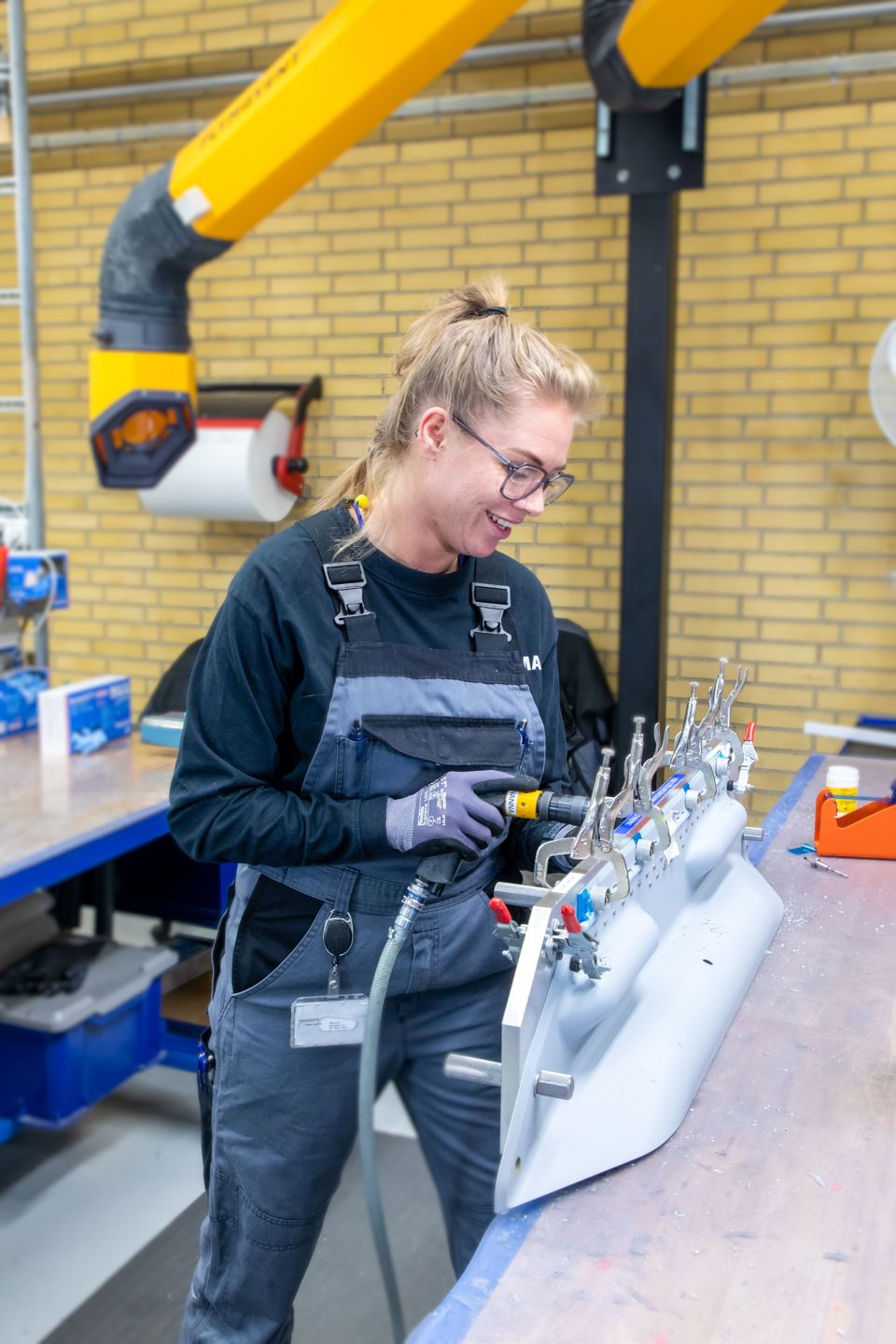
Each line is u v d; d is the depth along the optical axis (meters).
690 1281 0.86
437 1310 0.82
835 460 3.65
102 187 4.39
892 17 3.45
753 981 1.37
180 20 4.23
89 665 4.02
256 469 3.03
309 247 3.98
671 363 3.31
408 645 1.23
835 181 3.56
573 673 3.27
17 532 3.87
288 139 2.75
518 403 1.09
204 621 3.47
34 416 3.89
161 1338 1.79
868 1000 1.33
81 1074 2.56
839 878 1.77
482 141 3.83
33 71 4.48
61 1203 2.37
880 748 3.28
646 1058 1.09
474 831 1.14
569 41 3.71
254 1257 1.28
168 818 1.25
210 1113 1.31
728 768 1.52
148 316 3.07
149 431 3.11
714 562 3.81
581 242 3.79
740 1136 1.04
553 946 0.97
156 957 2.76
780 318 3.67
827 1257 0.89
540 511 1.15
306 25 4.05
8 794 2.55
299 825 1.16
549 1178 0.95
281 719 1.23
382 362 1.44
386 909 1.21
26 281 3.83
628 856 1.15
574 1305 0.83
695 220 3.71
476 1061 0.99
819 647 3.72
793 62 3.54
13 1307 2.02
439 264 3.92
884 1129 1.06
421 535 1.21
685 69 2.71
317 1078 1.24
